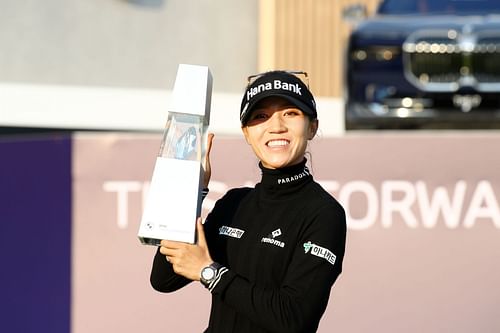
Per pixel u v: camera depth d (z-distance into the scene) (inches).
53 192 571.2
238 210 314.0
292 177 302.4
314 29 1116.5
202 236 294.5
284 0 1114.1
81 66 1093.1
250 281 297.1
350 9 848.3
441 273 547.8
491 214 547.8
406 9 850.8
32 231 574.2
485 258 546.9
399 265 549.3
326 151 553.3
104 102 960.3
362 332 547.8
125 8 1107.3
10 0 1072.8
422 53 775.7
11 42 1074.7
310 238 293.0
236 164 552.7
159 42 1120.2
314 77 1114.7
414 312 547.5
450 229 548.7
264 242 297.7
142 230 291.7
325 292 289.9
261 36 1130.7
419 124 781.3
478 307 545.6
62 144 569.3
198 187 296.4
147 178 563.5
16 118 943.7
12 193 578.9
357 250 549.6
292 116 304.7
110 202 564.4
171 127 303.9
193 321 550.6
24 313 574.2
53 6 1084.5
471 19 794.8
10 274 578.9
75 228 566.6
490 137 548.4
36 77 1080.2
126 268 561.9
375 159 552.7
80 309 563.5
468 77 770.2
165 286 323.9
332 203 299.6
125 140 564.4
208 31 1136.8
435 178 550.3
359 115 781.3
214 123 949.8
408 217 550.3
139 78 1114.1
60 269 568.1
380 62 779.4
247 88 310.5
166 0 1125.1
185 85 306.5
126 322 558.9
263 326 284.7
